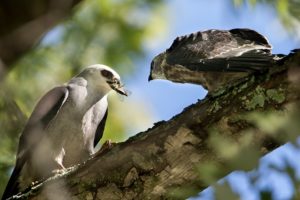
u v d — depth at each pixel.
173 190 8.67
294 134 5.51
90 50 14.21
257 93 7.94
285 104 7.82
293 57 7.84
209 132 8.15
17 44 7.77
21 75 12.06
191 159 8.37
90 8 14.55
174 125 8.52
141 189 8.87
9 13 7.68
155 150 8.64
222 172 8.00
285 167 5.52
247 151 5.62
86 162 9.28
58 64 13.48
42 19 7.76
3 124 7.34
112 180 9.03
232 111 8.05
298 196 5.46
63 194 9.36
